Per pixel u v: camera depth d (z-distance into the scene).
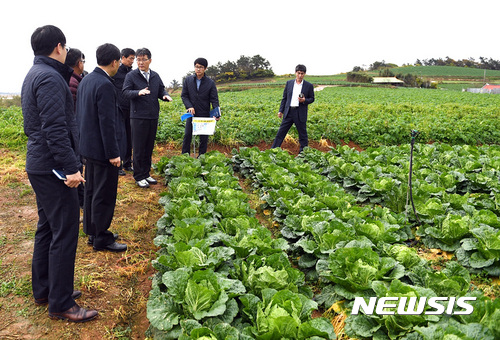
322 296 4.17
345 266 4.12
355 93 46.16
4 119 14.03
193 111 8.74
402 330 3.28
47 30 3.31
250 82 97.19
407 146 11.52
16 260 4.54
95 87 4.33
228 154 11.77
